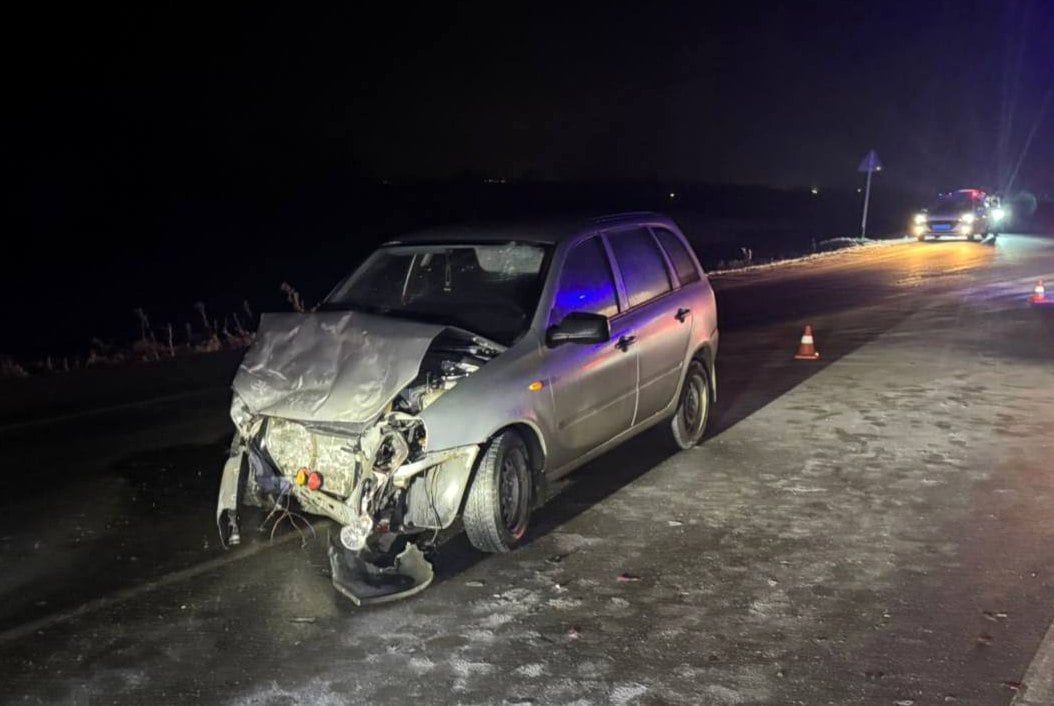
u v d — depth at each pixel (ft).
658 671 14.02
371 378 17.75
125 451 26.86
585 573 17.62
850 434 26.68
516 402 18.58
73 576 18.08
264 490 19.08
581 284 21.75
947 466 23.47
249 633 15.58
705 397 26.20
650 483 22.79
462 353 19.53
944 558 17.79
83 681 14.19
